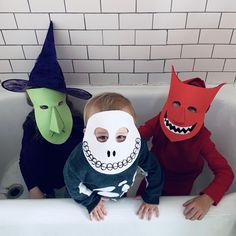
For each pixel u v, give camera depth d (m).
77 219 0.71
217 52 1.02
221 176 0.81
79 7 0.91
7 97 1.10
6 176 1.22
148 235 0.78
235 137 1.00
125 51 1.02
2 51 1.03
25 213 0.71
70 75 1.11
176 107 0.83
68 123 0.99
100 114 0.63
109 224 0.73
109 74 1.10
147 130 0.96
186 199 0.73
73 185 0.69
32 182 1.00
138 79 1.12
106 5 0.90
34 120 1.00
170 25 0.95
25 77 1.12
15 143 1.23
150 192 0.73
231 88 1.08
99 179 0.68
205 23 0.94
